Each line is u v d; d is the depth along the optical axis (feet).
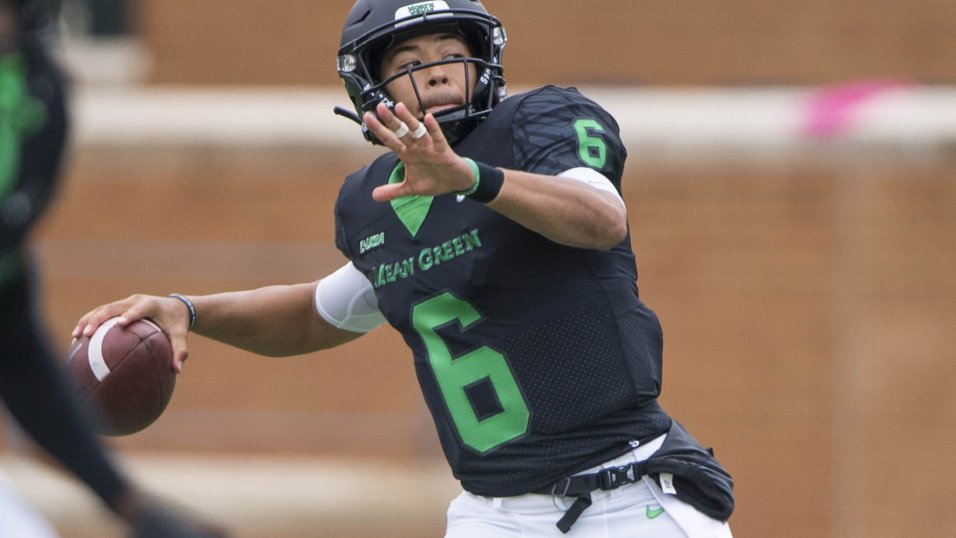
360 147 127.54
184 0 171.94
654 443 42.32
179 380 120.47
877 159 120.16
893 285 120.06
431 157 35.45
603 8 166.61
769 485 120.16
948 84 161.27
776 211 120.88
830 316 120.37
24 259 27.99
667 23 166.50
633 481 41.73
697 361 121.29
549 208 37.22
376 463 117.08
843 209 120.37
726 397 120.67
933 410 119.14
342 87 170.60
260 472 118.01
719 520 42.65
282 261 122.01
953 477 118.73
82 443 27.94
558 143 40.91
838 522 119.03
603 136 41.39
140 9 180.14
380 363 118.93
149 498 28.12
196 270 122.01
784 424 120.26
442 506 112.06
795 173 120.67
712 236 121.29
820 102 130.62
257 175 128.06
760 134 121.49
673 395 121.39
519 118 41.75
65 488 105.70
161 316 45.85
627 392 41.57
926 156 119.96
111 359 44.29
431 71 43.11
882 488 119.14
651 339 42.68
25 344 27.78
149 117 133.49
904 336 119.75
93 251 122.11
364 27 43.78
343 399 118.83
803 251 120.57
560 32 167.22
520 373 41.45
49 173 27.94
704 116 127.95
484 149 42.16
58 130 27.96
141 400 44.75
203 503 112.68
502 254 40.98
